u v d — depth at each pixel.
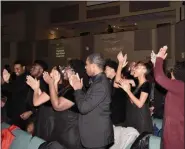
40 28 8.26
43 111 2.24
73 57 8.14
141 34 6.96
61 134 2.09
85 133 1.87
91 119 1.86
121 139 2.29
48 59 8.56
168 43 6.41
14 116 3.03
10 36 7.89
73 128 2.07
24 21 7.59
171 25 6.35
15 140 2.03
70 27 9.41
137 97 2.38
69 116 2.07
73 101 2.06
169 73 2.26
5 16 6.90
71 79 1.91
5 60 8.16
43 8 7.82
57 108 2.05
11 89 3.10
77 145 2.05
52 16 8.53
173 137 1.54
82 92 1.87
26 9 7.18
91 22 9.12
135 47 7.07
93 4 8.87
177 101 1.54
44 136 2.18
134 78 2.84
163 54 1.66
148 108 2.41
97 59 1.92
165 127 1.59
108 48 7.52
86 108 1.80
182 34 5.80
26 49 8.58
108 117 1.91
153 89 2.71
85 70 2.17
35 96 2.22
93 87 1.85
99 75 1.91
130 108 2.47
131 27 9.02
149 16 8.33
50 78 2.14
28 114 2.87
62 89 2.19
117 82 2.52
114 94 2.61
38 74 2.77
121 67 2.56
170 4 7.41
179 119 1.53
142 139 1.94
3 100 2.92
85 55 7.93
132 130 2.30
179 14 7.10
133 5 8.23
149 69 2.44
